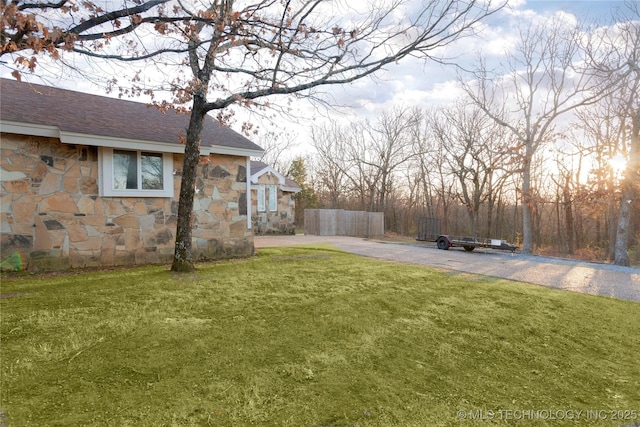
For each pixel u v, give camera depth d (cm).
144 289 473
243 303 427
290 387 241
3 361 257
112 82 528
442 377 271
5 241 565
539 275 743
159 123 805
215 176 805
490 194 2086
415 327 371
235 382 244
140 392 225
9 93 677
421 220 1714
